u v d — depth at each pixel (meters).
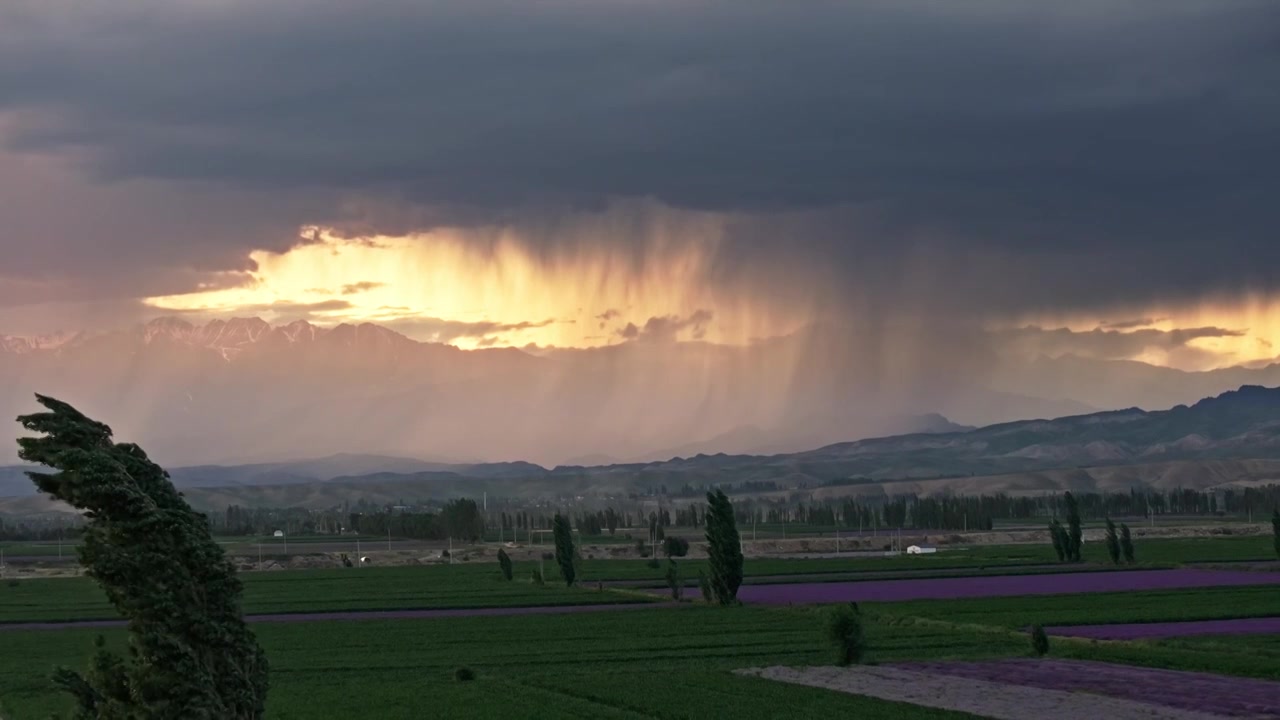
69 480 43.53
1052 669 87.75
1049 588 160.50
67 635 129.62
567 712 72.81
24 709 79.31
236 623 44.84
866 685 81.88
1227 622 118.56
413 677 91.94
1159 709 70.31
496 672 93.81
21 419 44.88
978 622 120.69
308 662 102.50
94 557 43.16
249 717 44.38
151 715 42.28
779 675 87.62
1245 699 73.38
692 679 85.44
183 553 44.28
